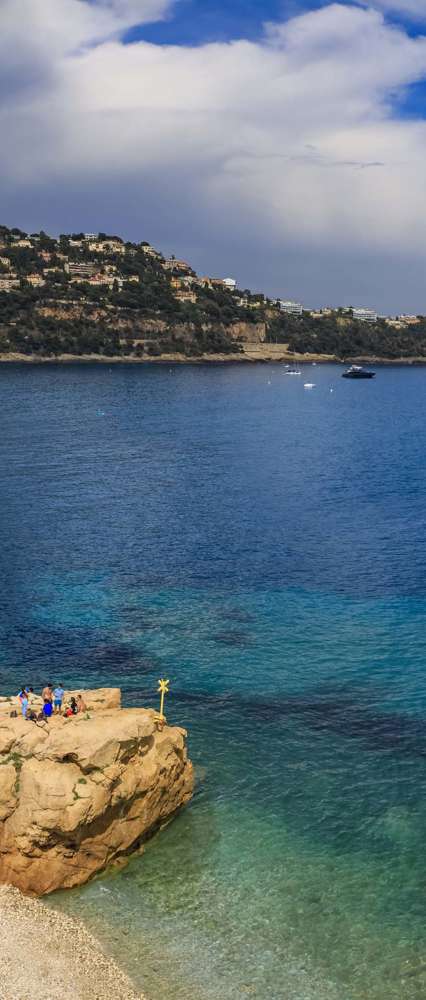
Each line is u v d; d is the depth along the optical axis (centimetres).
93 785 3275
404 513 9594
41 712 3791
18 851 3234
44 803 3216
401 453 14725
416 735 4481
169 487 11019
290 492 10850
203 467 12712
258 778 4059
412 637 5753
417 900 3219
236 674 5169
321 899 3216
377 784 4019
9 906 3120
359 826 3688
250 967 2858
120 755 3428
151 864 3422
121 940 2967
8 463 12419
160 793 3572
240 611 6250
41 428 16500
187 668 5247
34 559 7506
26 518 9019
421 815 3769
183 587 6800
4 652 5441
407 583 6956
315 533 8625
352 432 18088
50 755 3391
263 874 3359
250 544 8156
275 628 5916
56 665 5259
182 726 4525
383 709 4750
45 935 2961
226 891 3256
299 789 3969
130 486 11006
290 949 2950
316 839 3591
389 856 3481
